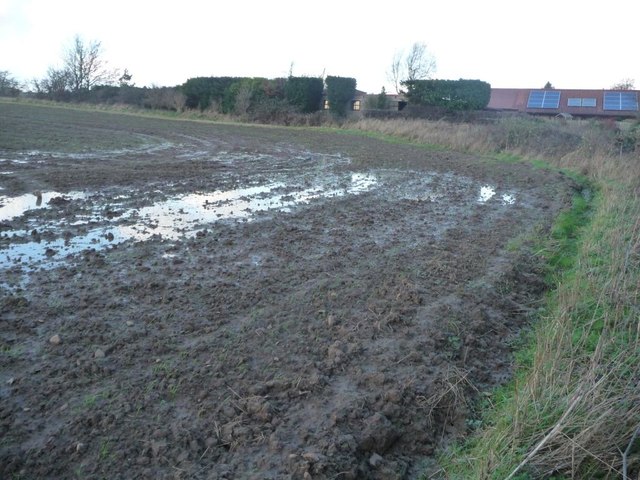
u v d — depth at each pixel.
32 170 14.20
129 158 17.67
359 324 6.06
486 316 6.44
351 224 10.43
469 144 23.94
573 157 19.17
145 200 11.55
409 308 6.46
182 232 9.27
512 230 10.48
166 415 4.36
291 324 5.98
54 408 4.36
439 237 9.81
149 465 3.86
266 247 8.66
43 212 10.07
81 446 3.95
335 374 5.11
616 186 14.09
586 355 5.14
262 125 35.03
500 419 4.51
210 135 27.38
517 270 8.02
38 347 5.24
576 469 3.84
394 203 12.64
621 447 3.99
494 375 5.46
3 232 8.71
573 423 4.02
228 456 4.00
